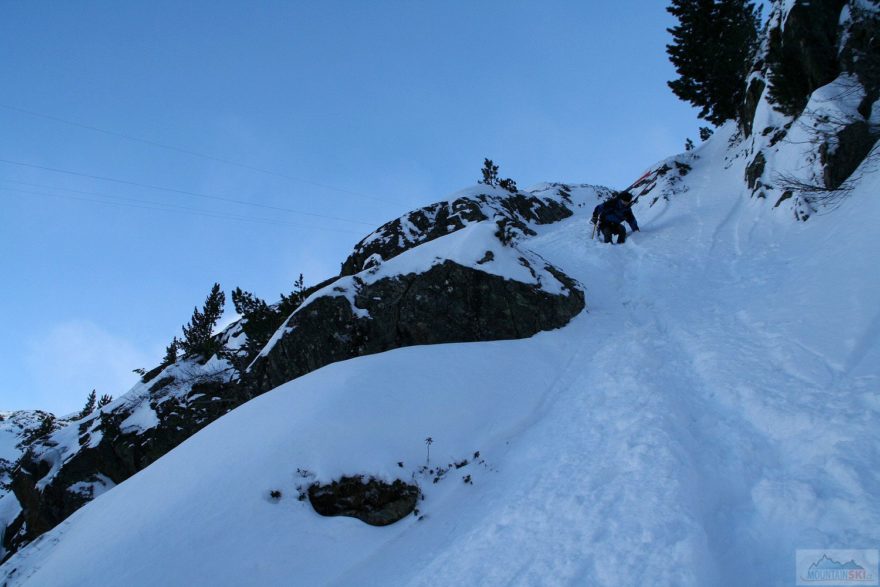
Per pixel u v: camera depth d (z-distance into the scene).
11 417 40.44
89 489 14.85
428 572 4.30
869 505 3.11
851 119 9.97
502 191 26.94
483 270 10.24
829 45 12.02
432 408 6.98
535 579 3.59
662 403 5.59
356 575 4.71
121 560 4.84
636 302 10.67
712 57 20.73
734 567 3.18
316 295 11.08
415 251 11.41
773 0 14.17
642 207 19.44
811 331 5.96
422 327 10.00
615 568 3.35
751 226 11.83
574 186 33.78
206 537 4.98
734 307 8.20
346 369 7.84
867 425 3.89
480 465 6.13
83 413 29.27
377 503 5.52
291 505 5.46
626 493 4.19
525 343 9.23
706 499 3.85
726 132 21.03
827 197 9.71
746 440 4.49
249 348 15.87
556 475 5.07
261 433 6.55
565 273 12.32
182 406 15.62
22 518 16.20
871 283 6.04
